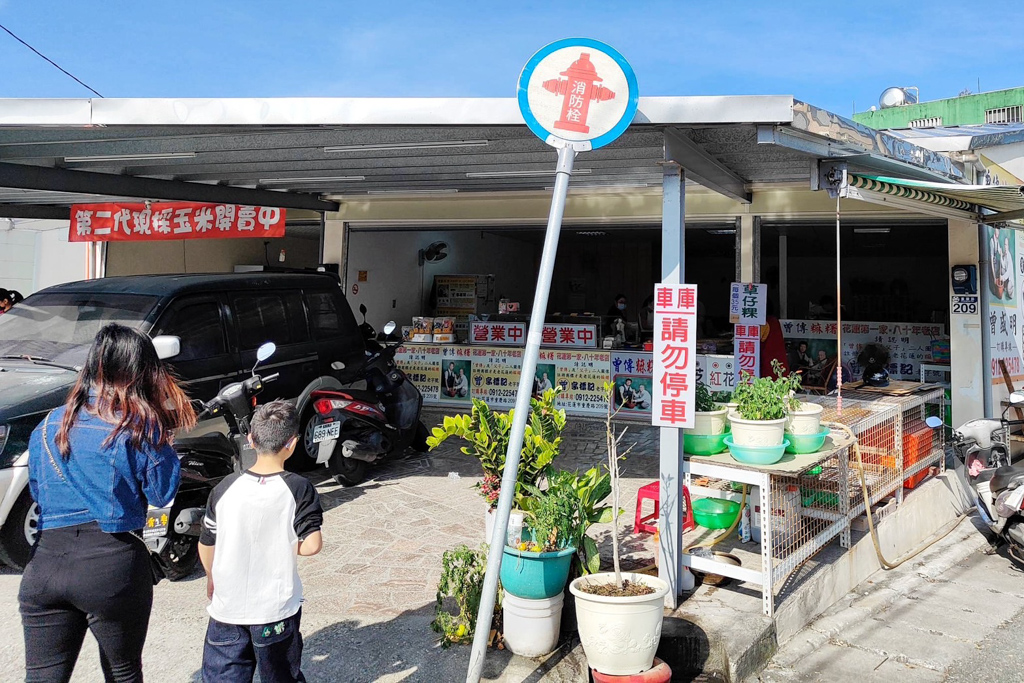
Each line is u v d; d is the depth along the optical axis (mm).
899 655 3947
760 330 8734
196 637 3609
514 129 4625
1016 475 5258
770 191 8312
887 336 9336
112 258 10578
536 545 3418
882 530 5242
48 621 2426
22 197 8164
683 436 4117
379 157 5613
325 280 6984
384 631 3717
